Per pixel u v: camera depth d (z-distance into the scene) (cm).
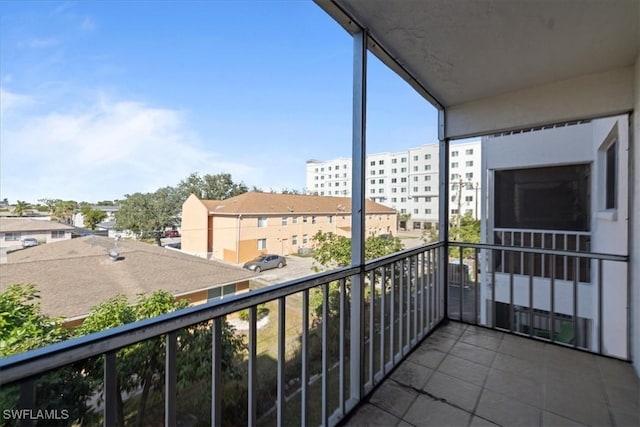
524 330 428
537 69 226
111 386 76
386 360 224
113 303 170
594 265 367
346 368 207
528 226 442
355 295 176
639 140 207
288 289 127
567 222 414
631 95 219
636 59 210
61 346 66
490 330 280
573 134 400
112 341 74
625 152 277
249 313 113
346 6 160
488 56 208
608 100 227
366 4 158
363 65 177
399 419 163
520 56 208
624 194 279
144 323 81
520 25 174
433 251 289
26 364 60
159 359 116
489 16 167
